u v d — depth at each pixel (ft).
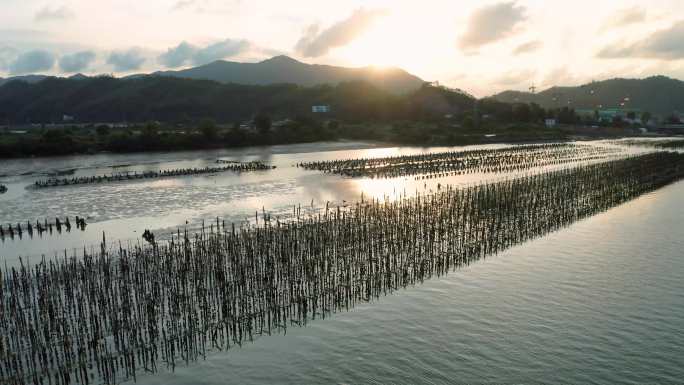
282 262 126.93
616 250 153.89
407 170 317.83
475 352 93.50
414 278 127.95
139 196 233.35
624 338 99.14
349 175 298.56
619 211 209.15
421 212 175.52
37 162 375.66
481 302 114.73
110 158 403.75
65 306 104.58
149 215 193.98
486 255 147.74
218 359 90.48
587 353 93.56
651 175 295.48
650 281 128.16
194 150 472.85
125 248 147.64
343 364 89.30
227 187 256.52
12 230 165.68
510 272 134.10
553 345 96.32
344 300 113.70
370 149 503.61
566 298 117.50
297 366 88.69
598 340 98.37
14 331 92.58
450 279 128.36
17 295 105.91
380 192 241.14
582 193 232.73
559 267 138.21
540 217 186.50
